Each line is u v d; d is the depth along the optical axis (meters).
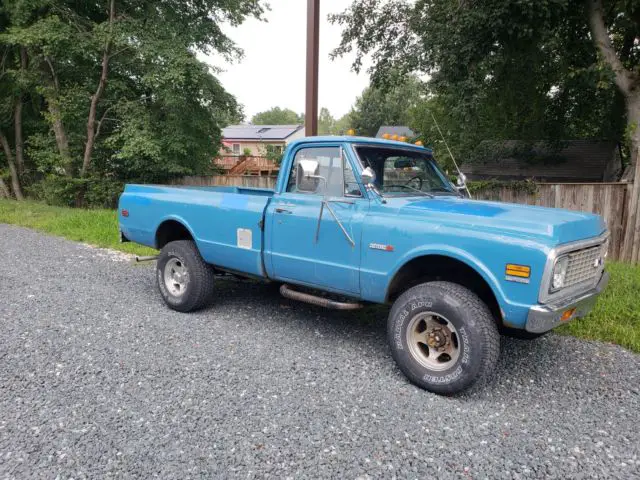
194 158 19.00
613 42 12.71
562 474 2.69
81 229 11.00
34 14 16.14
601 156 15.87
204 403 3.38
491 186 10.16
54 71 16.83
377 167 4.33
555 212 3.80
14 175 18.95
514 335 3.96
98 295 6.02
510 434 3.08
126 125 16.62
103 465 2.69
